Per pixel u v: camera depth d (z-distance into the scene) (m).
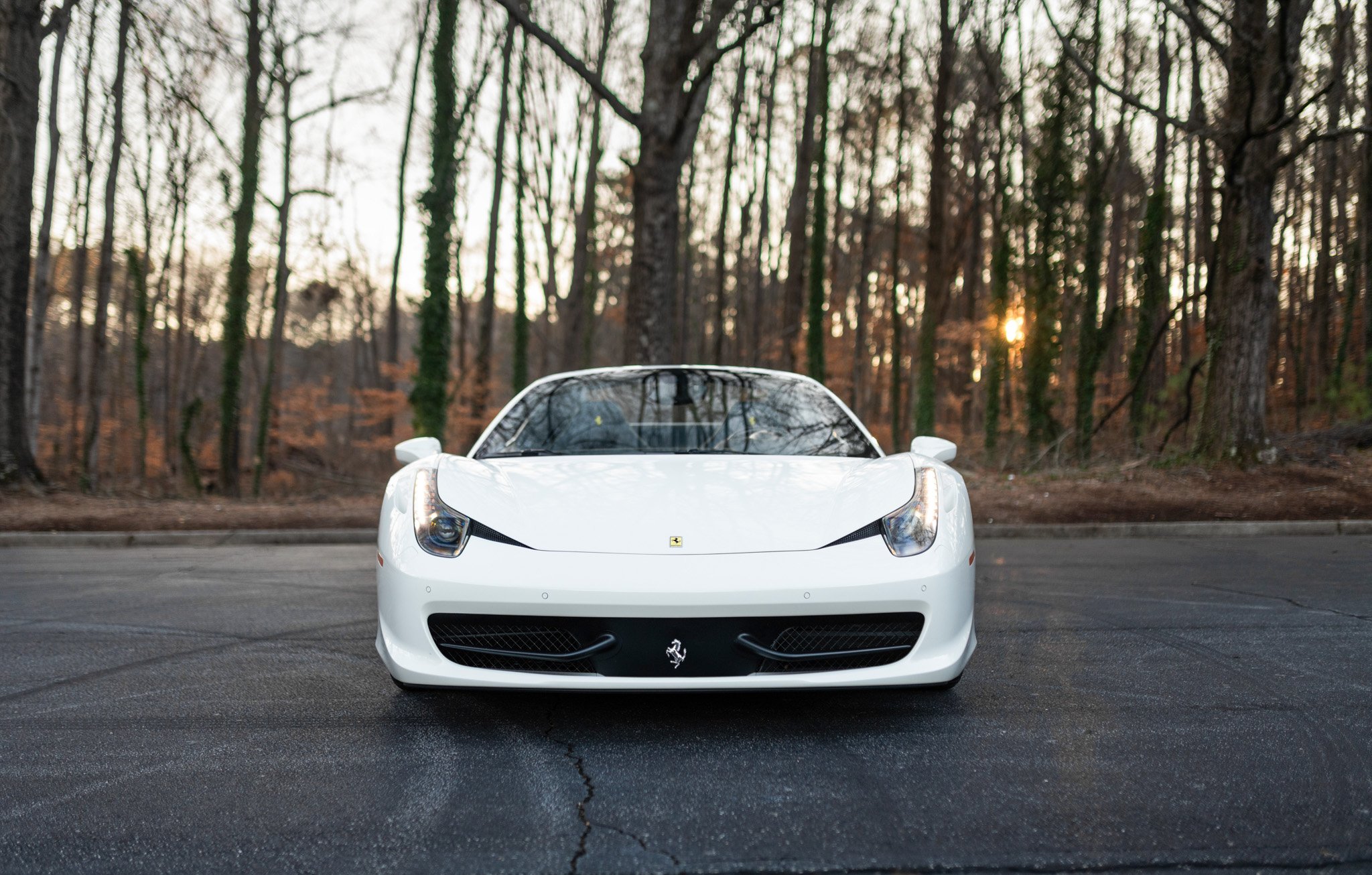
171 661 3.56
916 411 18.84
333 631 4.11
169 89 17.56
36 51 11.05
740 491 2.76
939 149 18.62
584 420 3.50
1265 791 2.18
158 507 9.64
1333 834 1.94
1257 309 10.34
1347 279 22.91
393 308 26.28
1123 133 20.22
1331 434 11.85
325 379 27.36
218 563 6.47
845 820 2.03
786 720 2.74
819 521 2.62
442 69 13.77
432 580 2.51
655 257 9.58
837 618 2.49
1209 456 10.53
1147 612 4.44
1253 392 10.38
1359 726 2.67
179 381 30.16
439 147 13.85
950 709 2.86
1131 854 1.86
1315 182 25.58
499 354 35.44
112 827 2.02
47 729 2.73
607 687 2.42
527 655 2.47
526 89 24.06
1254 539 7.53
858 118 24.80
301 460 25.44
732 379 3.83
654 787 2.23
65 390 31.62
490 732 2.65
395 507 2.79
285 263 19.58
